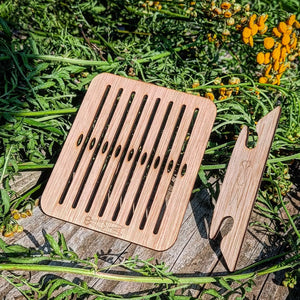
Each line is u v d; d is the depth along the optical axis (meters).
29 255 1.37
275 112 1.60
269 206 1.85
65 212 1.54
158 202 1.53
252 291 1.53
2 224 1.53
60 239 1.38
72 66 2.05
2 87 2.04
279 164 1.94
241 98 2.26
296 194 2.08
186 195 1.54
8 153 1.64
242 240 1.45
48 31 2.58
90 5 2.75
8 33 2.09
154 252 1.58
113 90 1.73
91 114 1.70
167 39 2.61
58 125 1.91
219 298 1.38
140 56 2.35
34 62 2.11
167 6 2.83
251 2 3.35
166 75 2.23
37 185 1.88
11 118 1.78
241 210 1.50
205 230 1.71
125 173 1.59
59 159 1.63
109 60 2.09
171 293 1.37
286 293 1.56
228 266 1.44
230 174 1.58
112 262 1.53
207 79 2.33
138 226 1.50
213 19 2.25
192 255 1.60
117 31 2.69
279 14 2.74
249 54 2.50
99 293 1.35
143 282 1.44
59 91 2.09
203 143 1.62
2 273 1.40
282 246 1.75
